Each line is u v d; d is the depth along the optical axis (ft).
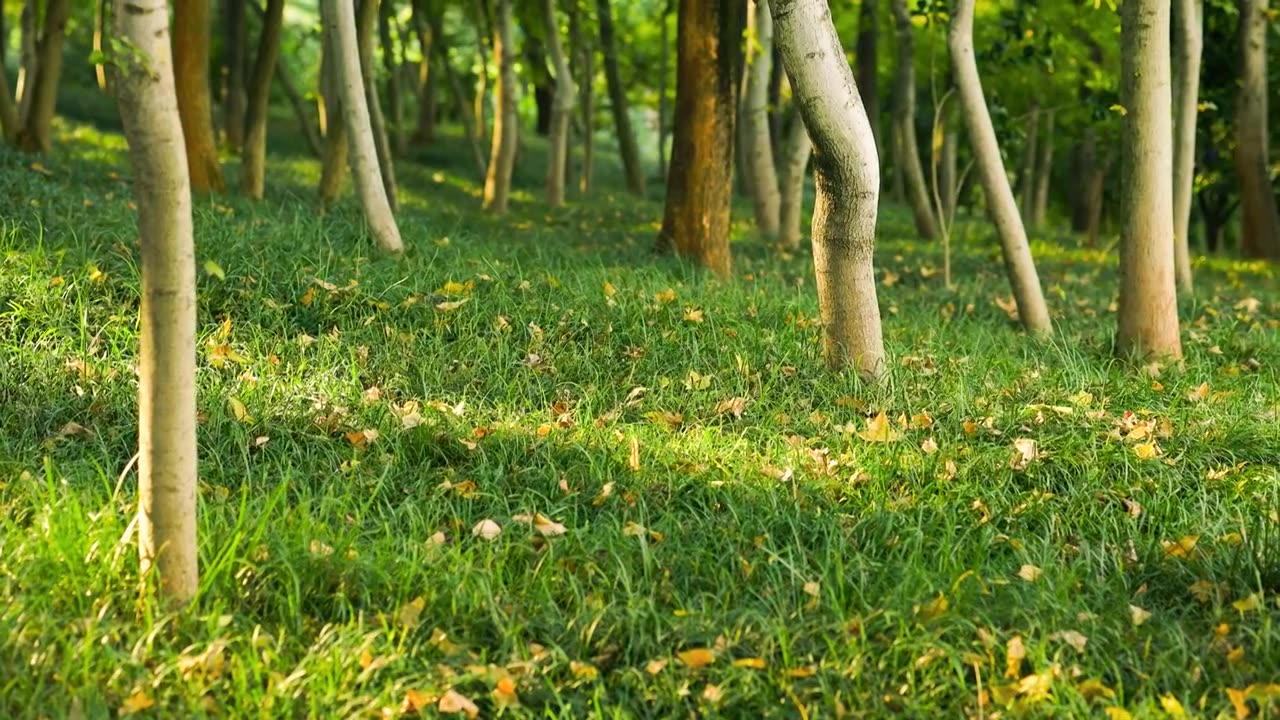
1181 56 36.70
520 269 27.14
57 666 11.59
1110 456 18.22
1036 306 29.71
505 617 13.03
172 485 12.37
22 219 25.62
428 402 19.34
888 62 73.82
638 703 12.07
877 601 13.70
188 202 11.94
